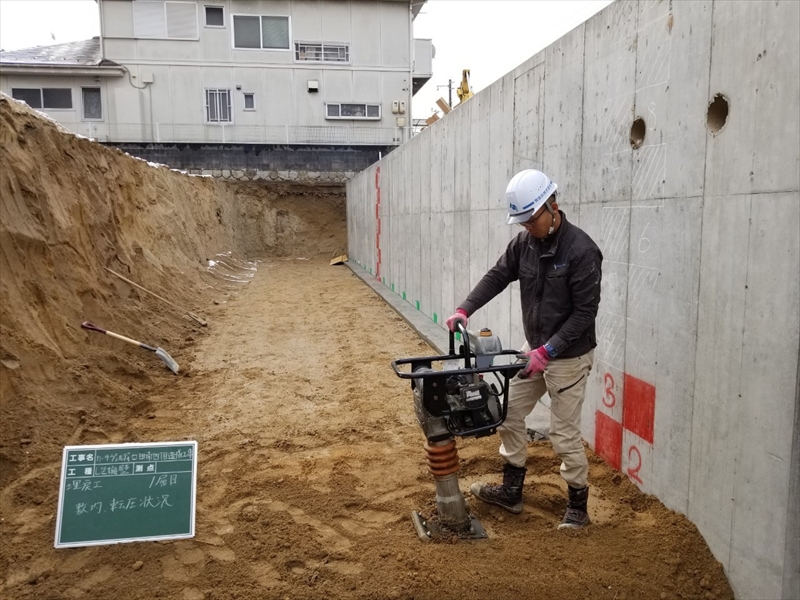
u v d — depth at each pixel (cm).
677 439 330
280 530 327
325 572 289
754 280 268
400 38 2361
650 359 356
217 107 2280
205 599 272
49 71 2144
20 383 445
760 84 263
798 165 242
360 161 2311
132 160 998
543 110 508
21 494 360
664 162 340
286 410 534
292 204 2272
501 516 350
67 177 665
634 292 374
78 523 304
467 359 312
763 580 264
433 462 321
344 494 373
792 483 247
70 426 448
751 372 271
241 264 1728
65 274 590
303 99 2328
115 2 2167
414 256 1026
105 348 602
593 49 422
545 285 315
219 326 890
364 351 754
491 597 268
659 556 299
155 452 323
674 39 329
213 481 393
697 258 310
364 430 486
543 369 298
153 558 302
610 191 403
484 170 660
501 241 611
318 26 2303
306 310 1051
